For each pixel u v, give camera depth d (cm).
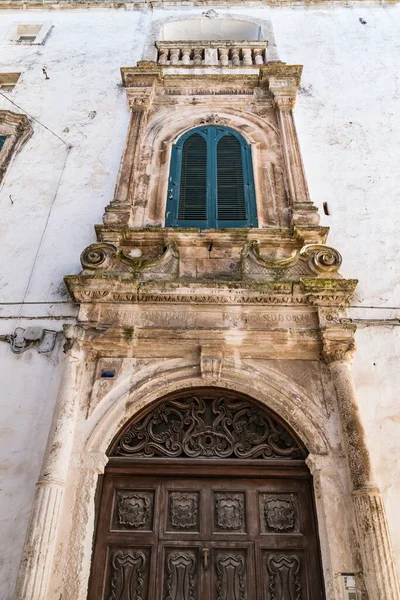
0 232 756
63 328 599
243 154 846
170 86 949
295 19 1133
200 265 685
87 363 601
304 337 605
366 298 675
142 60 1014
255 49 1051
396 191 802
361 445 527
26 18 1162
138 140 845
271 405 584
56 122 918
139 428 585
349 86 973
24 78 1008
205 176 819
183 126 889
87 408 569
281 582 503
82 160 853
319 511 519
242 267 670
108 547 520
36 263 718
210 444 578
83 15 1164
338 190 806
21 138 888
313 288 623
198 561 516
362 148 865
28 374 616
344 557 486
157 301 628
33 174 835
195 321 618
